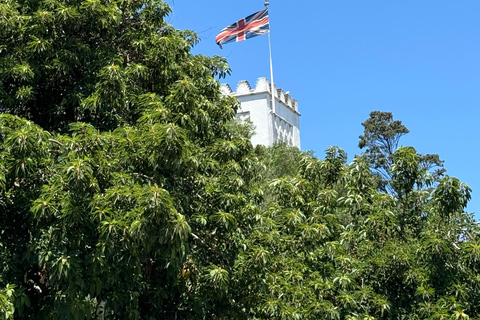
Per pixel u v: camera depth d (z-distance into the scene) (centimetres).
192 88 1291
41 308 1207
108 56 1398
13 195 1159
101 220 1042
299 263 1466
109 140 1177
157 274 1378
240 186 1381
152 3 1527
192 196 1330
